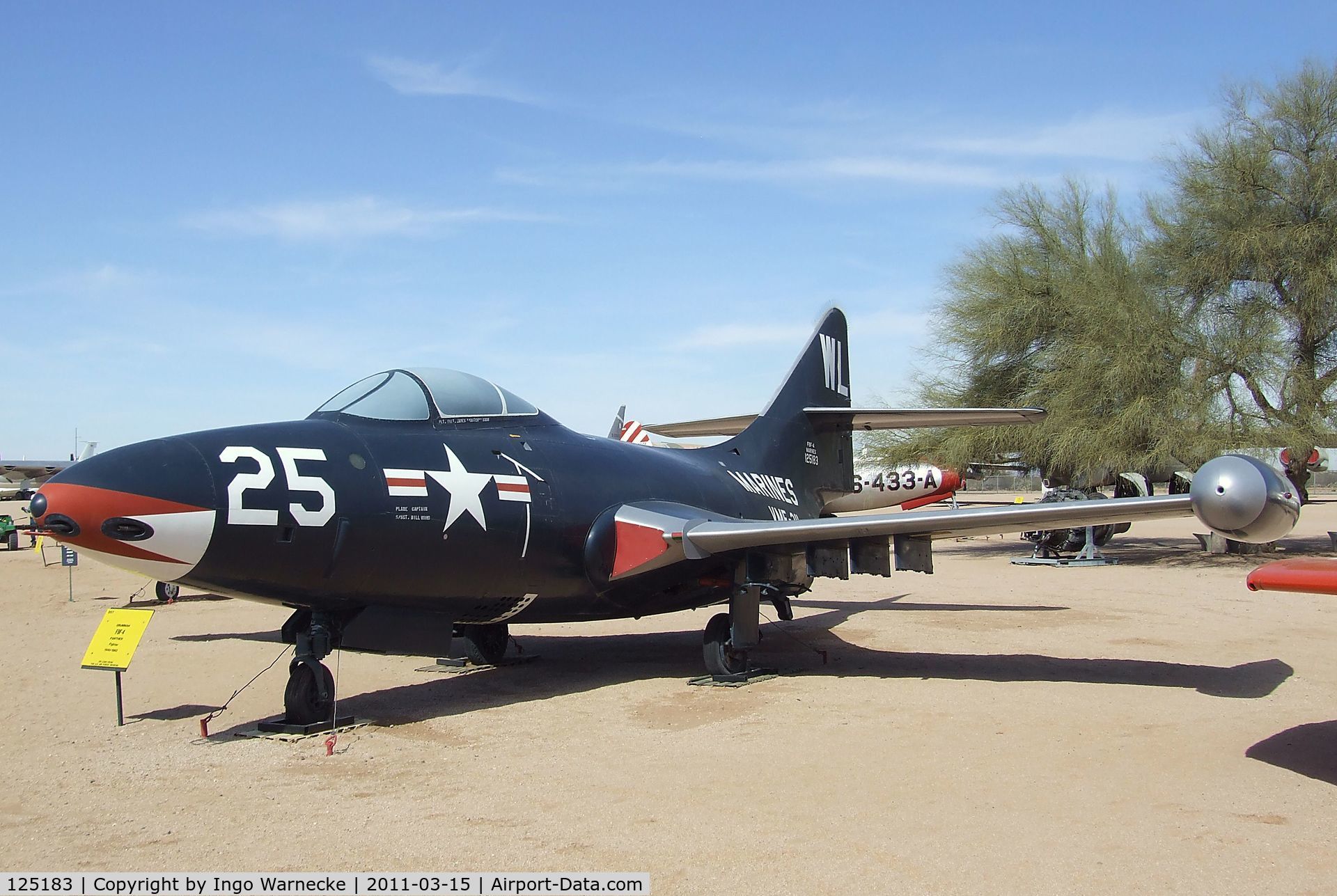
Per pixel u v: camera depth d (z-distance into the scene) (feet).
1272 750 22.77
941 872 15.72
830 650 39.22
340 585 25.73
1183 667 33.81
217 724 27.12
